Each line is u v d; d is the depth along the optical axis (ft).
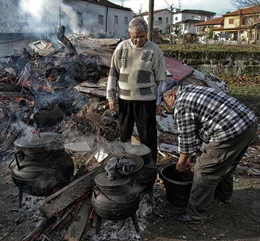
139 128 11.16
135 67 10.52
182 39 69.72
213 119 8.45
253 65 40.06
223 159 8.71
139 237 9.07
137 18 10.21
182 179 10.96
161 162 13.12
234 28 112.06
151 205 10.57
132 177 8.79
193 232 9.40
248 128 8.54
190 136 8.64
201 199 9.36
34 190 9.37
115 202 8.24
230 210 10.59
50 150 9.36
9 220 9.87
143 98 10.69
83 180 9.67
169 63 22.93
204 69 40.57
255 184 12.44
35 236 8.70
